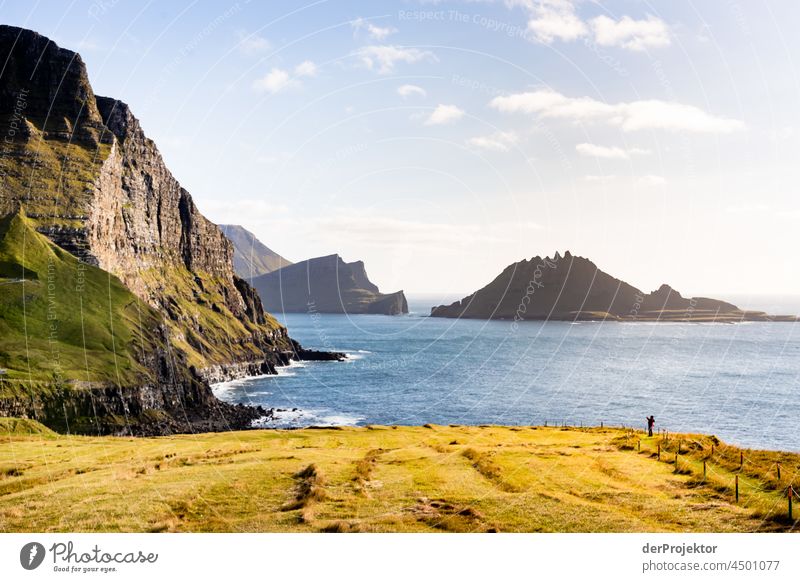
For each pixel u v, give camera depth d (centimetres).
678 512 3073
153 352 15662
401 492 3531
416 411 13262
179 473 4091
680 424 12444
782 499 3141
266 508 3231
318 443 6000
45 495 3541
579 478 3838
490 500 3319
